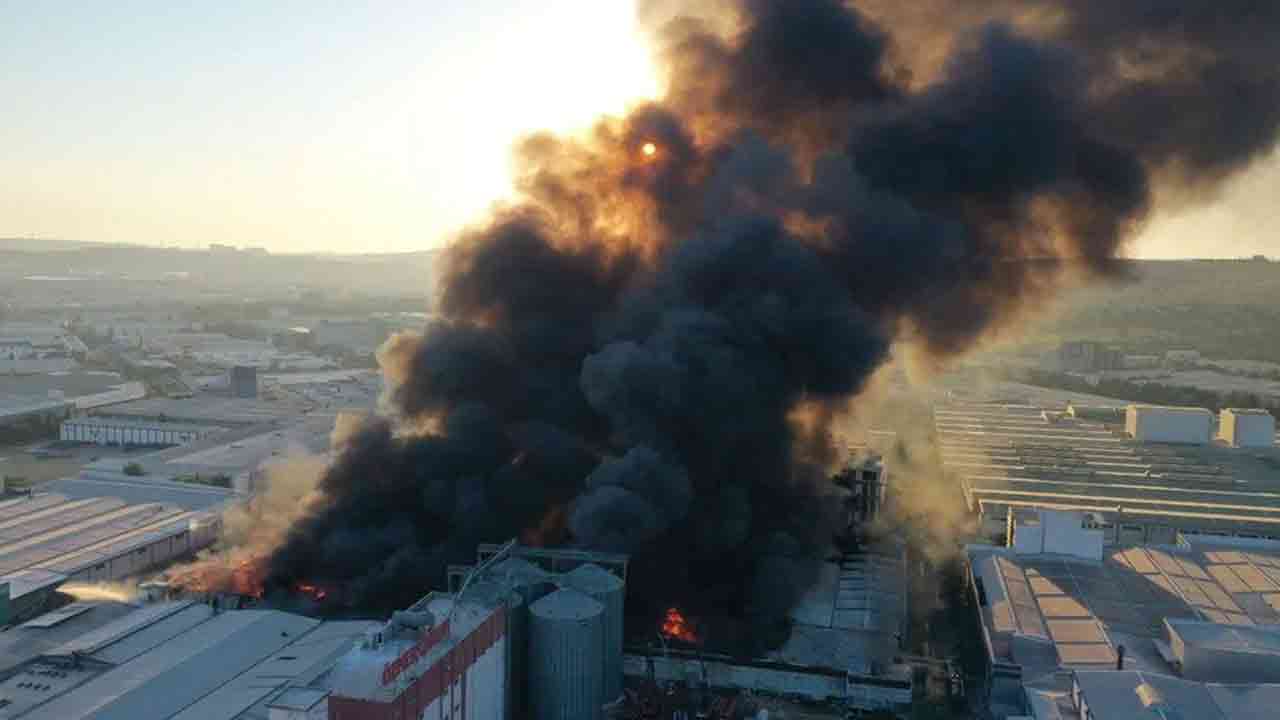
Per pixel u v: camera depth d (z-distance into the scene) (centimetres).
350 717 4194
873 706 6003
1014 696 5944
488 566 5944
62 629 6284
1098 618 6750
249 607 6794
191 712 5069
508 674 5438
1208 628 6128
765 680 6169
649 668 6175
